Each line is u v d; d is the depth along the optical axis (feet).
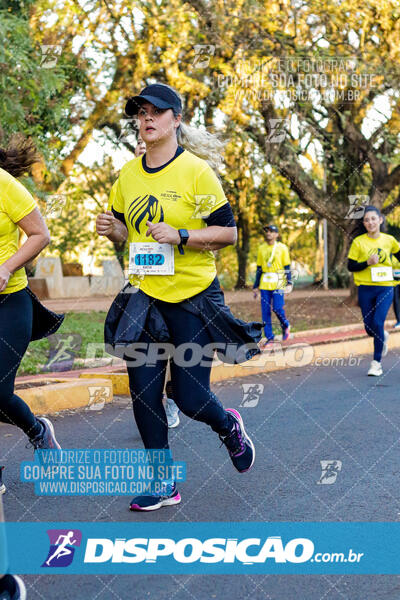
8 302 11.27
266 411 19.97
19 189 11.07
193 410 11.50
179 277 11.27
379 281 25.63
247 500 12.12
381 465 14.20
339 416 19.04
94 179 67.15
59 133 39.60
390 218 69.82
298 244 97.14
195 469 14.10
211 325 11.38
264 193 64.44
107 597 8.61
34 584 8.99
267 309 34.22
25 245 11.07
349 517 11.27
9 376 11.60
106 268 86.63
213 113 42.06
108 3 38.73
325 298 67.31
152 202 11.30
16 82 29.07
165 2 39.81
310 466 14.20
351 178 54.90
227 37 40.04
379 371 26.27
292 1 41.06
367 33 43.68
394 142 47.96
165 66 39.91
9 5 35.53
